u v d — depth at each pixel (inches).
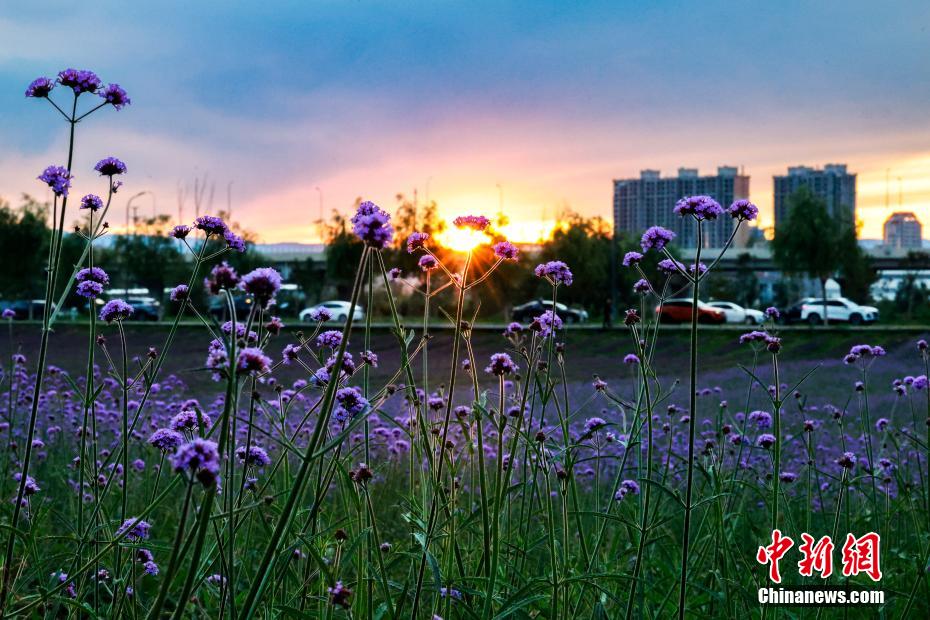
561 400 522.3
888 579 166.7
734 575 154.9
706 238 5757.9
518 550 135.9
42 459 258.2
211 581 128.6
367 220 81.7
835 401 495.2
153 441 110.3
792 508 218.1
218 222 126.4
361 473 119.5
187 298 133.3
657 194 5925.2
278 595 129.8
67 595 122.0
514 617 122.4
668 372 914.1
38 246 1867.6
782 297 2632.9
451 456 141.3
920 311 2421.3
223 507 117.0
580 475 274.2
